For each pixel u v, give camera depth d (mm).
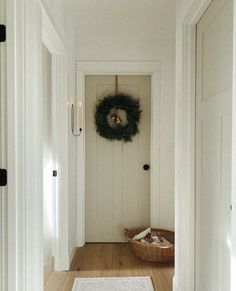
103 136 3736
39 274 1801
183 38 2229
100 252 3438
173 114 3545
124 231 3637
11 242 1564
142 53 3535
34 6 1692
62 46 2697
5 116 1561
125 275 2824
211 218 1870
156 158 3570
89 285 2619
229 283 1563
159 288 2566
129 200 3795
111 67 3529
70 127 3137
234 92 1229
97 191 3797
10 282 1568
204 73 2037
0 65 1560
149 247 3078
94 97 3773
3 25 1555
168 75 3535
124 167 3793
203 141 2059
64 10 2719
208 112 1931
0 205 1569
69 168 3047
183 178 2262
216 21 1776
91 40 3512
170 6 2699
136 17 2930
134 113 3721
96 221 3789
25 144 1608
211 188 1873
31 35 1675
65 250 2936
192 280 2242
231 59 1534
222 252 1675
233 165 1238
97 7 2723
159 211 3580
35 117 1728
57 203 2924
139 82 3777
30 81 1660
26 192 1625
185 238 2262
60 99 2891
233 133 1239
